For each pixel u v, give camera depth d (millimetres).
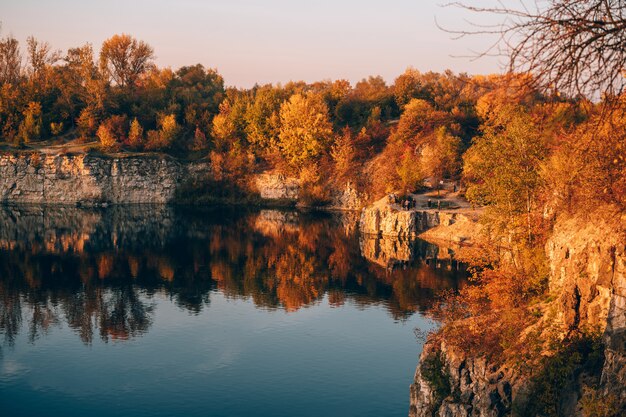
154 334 70125
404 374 57469
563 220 41062
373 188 162625
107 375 58156
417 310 75500
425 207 124688
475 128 160500
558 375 30484
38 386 55688
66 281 94562
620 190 16484
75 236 131625
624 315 26219
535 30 9727
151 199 187750
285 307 79750
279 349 64750
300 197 178000
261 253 113938
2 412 50469
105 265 105250
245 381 56500
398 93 199250
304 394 53719
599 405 24938
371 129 180375
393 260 101812
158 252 115875
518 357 33250
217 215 163125
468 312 47031
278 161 184000
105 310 79625
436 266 96062
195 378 57500
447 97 185375
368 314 75062
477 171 55906
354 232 132375
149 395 53750
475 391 34812
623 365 25094
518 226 50031
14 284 92312
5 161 181125
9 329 71562
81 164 181625
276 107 198375
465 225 113688
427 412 37719
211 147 197250
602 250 30625
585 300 31484
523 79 9906
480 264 53281
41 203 182500
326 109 184125
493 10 9469
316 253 112125
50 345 66312
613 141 13297
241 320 74938
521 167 51750
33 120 192250
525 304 41938
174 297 85812
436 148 143625
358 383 55656
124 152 189500
